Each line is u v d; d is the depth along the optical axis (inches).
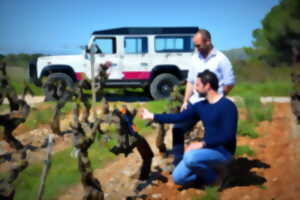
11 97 124.5
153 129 180.9
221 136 84.7
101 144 135.9
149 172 104.4
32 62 325.7
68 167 106.2
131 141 94.7
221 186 90.0
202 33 100.0
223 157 88.6
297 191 47.6
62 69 328.5
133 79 341.1
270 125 161.5
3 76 105.4
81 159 73.1
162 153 137.7
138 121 192.7
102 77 162.9
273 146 123.7
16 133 175.8
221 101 86.4
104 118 85.3
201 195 86.4
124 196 91.9
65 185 89.1
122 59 334.6
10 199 67.5
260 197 74.3
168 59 345.1
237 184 89.6
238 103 222.4
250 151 119.3
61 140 159.2
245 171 99.0
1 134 161.2
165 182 103.8
